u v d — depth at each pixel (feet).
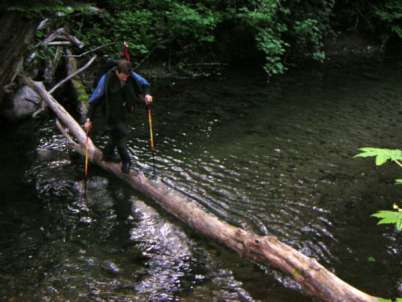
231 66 43.32
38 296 15.06
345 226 19.80
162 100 34.60
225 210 20.70
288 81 40.70
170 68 40.60
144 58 38.96
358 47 52.16
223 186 22.71
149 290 15.57
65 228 19.04
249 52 44.39
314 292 14.82
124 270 16.61
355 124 31.32
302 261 15.53
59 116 26.04
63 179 22.70
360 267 17.20
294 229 19.49
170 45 41.27
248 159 25.62
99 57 36.73
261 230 19.33
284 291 15.66
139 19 39.37
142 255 17.52
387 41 54.75
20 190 21.63
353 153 26.78
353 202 21.66
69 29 35.37
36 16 21.42
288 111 33.42
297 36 45.78
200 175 23.68
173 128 29.55
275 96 36.58
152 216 20.03
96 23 39.04
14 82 27.66
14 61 23.66
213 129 29.68
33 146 25.84
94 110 20.11
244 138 28.43
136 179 21.75
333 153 26.73
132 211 20.35
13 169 23.40
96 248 17.84
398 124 31.55
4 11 20.93
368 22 53.42
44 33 31.58
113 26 38.75
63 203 20.79
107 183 22.44
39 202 20.79
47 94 26.78
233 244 17.65
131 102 20.36
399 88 39.91
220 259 17.35
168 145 27.02
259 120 31.48
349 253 18.02
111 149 22.45
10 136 26.84
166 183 22.67
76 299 14.96
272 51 40.55
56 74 33.06
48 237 18.40
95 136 27.63
